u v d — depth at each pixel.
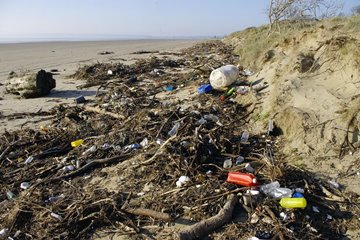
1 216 4.68
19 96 12.00
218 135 6.34
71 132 7.46
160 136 6.61
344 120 5.72
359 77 6.38
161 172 5.27
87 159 6.20
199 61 18.27
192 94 9.91
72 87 13.34
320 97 6.46
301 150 5.67
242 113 7.73
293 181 4.91
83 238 4.12
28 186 5.43
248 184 4.66
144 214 4.38
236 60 16.20
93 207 4.55
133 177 5.35
